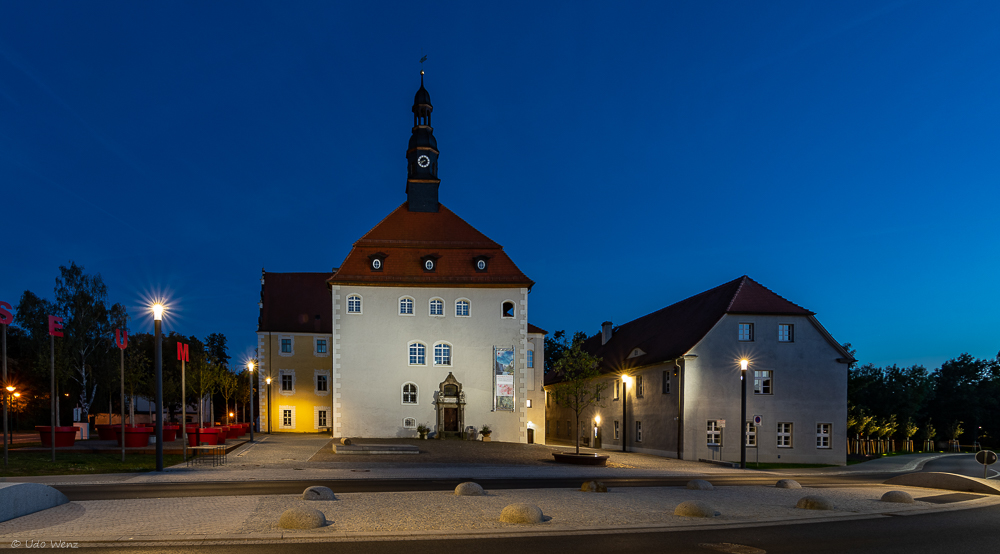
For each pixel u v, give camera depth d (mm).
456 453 31812
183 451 28094
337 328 41875
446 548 10016
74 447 28859
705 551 10203
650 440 39594
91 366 51875
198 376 40906
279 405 53500
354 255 43594
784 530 12156
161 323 21891
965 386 85375
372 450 31031
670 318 45094
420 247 44594
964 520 13656
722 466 31625
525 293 43875
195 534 10586
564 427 58969
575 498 15844
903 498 16281
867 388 66688
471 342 42969
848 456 45625
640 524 12297
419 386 42125
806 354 36562
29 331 52812
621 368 44312
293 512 11320
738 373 36000
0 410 52562
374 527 11398
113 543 9969
